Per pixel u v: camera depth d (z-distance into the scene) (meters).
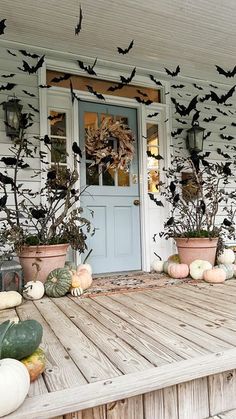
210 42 3.10
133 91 3.67
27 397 0.95
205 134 3.97
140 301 2.14
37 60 3.16
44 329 1.58
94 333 1.51
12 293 2.10
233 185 4.14
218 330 1.52
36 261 2.52
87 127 3.41
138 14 2.63
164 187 3.68
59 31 2.85
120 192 3.53
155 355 1.24
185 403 1.12
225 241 3.88
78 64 3.32
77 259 3.21
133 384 1.02
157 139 3.77
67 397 0.95
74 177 2.73
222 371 1.16
